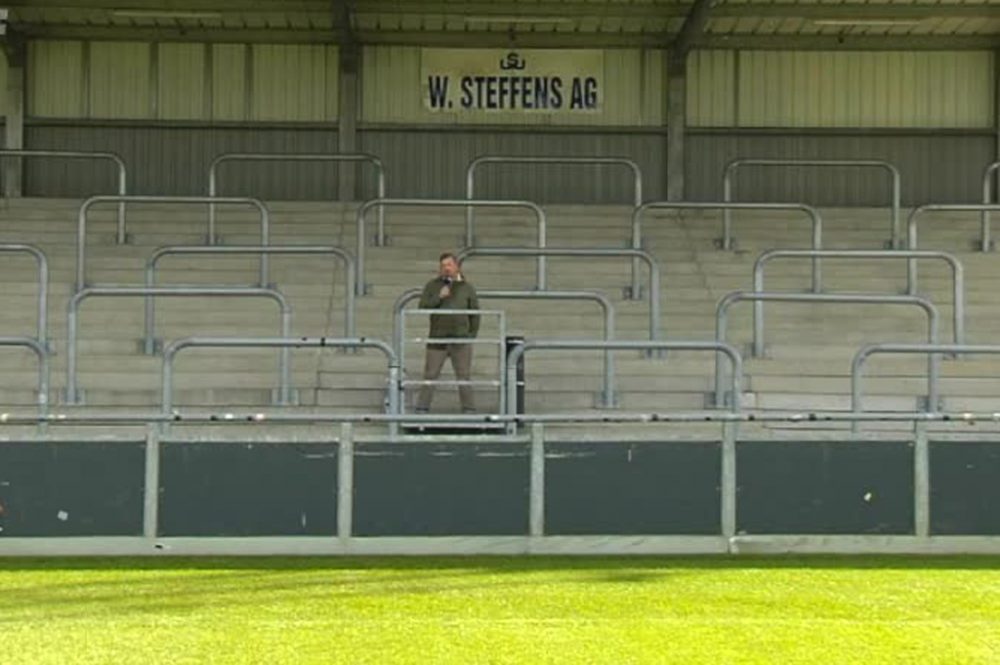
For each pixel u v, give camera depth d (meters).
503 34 22.92
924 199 23.03
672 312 17.06
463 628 7.77
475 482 10.05
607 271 18.38
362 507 10.01
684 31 22.06
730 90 23.06
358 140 22.94
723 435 10.16
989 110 23.08
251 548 9.96
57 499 9.88
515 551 10.05
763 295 13.77
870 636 7.66
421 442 10.03
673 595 8.70
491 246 19.61
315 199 22.89
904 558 10.05
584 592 8.77
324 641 7.46
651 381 14.81
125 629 7.71
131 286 15.47
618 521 10.09
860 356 12.48
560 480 10.09
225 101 22.94
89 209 20.55
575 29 22.84
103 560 9.79
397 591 8.77
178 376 14.75
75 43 22.86
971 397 14.73
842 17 21.42
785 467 10.17
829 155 23.08
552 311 17.05
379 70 23.05
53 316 16.52
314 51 22.95
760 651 7.31
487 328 16.52
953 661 7.14
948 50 23.11
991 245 19.98
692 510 10.13
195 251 15.30
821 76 23.06
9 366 14.91
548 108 23.03
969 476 10.22
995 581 9.20
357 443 10.00
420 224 20.47
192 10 21.58
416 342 13.45
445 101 23.03
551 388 14.74
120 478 9.91
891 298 13.76
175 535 9.94
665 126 23.05
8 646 7.31
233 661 7.03
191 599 8.51
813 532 10.17
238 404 14.35
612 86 23.08
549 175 22.98
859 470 10.20
